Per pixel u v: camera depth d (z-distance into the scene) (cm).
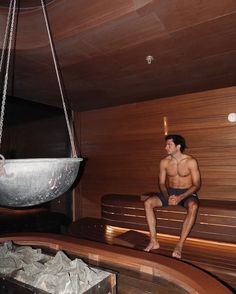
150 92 377
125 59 249
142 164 440
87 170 503
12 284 149
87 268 152
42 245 216
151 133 430
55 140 464
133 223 374
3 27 213
